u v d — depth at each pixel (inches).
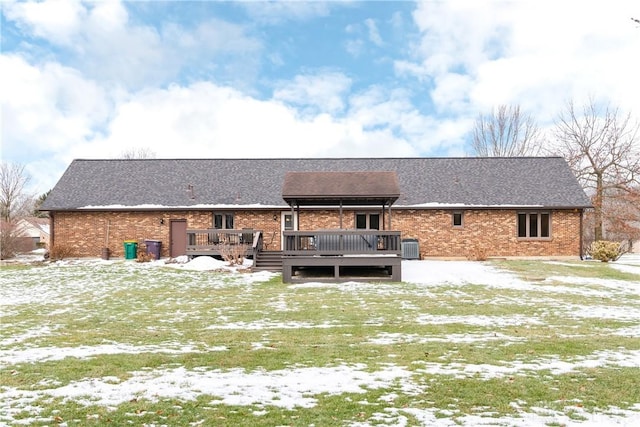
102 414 208.4
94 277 757.9
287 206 1015.0
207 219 1032.8
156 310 499.5
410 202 1017.5
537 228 1010.7
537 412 210.2
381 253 703.7
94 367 282.7
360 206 1003.9
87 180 1115.9
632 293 597.6
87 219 1039.0
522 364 286.4
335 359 300.5
